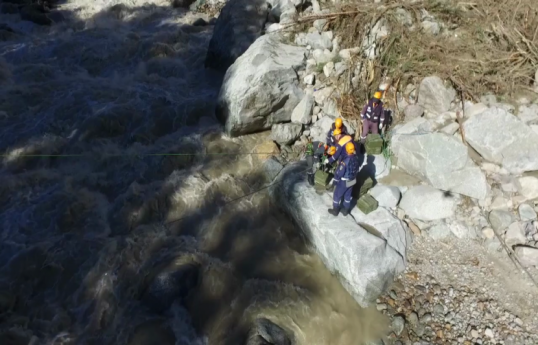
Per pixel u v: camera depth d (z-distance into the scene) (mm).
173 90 12758
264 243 8891
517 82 9836
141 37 15281
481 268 7945
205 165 10430
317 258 8586
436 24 10977
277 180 9516
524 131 8711
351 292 7887
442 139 8781
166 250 8742
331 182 8797
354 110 10289
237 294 8023
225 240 8930
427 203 8602
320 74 11125
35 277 8391
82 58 14109
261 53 11078
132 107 11742
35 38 15328
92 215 9477
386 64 10664
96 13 17266
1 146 10797
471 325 7270
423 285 7836
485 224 8391
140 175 10188
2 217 9375
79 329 7676
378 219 8312
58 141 10938
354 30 11500
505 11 10844
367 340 7344
